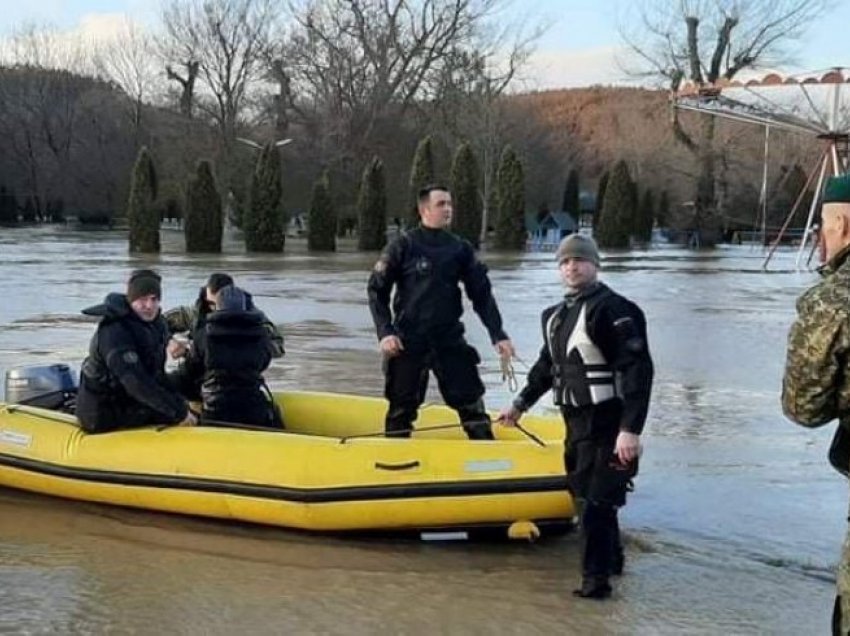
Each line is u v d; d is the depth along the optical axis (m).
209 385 6.78
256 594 5.05
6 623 4.65
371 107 58.44
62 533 5.98
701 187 52.12
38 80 73.75
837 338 2.98
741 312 19.02
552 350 5.13
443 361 6.38
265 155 40.56
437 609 4.88
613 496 5.00
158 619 4.72
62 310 17.88
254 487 5.91
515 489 5.68
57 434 6.54
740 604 4.96
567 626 4.67
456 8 58.75
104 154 72.19
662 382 11.28
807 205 57.66
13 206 71.44
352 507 5.77
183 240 51.50
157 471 6.15
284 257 37.34
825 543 5.86
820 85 33.34
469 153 42.25
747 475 7.29
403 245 6.38
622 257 39.56
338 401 7.36
